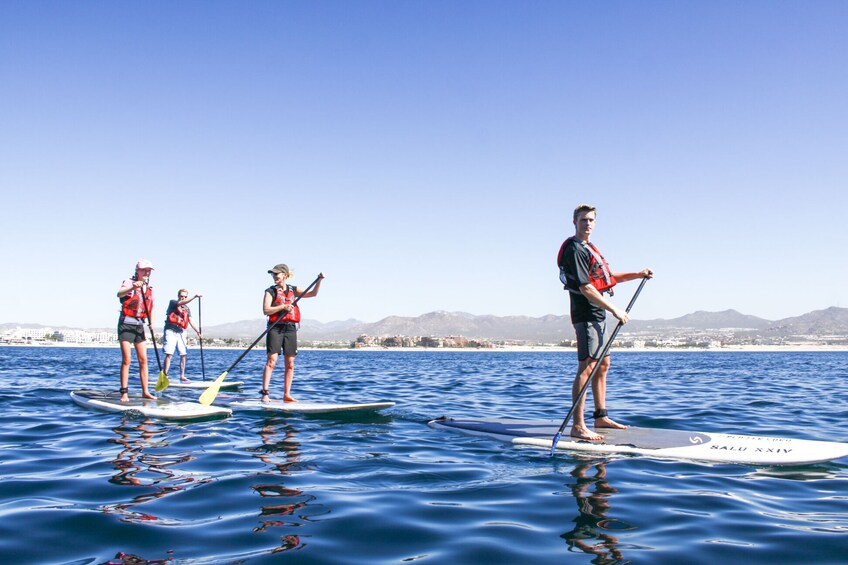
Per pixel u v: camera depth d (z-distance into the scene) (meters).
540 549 3.17
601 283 5.84
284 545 3.17
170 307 13.03
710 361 44.66
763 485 4.51
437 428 7.00
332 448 5.77
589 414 8.77
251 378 16.75
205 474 4.66
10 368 20.06
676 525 3.57
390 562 2.97
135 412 7.84
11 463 5.02
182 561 2.94
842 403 10.96
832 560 3.02
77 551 3.06
